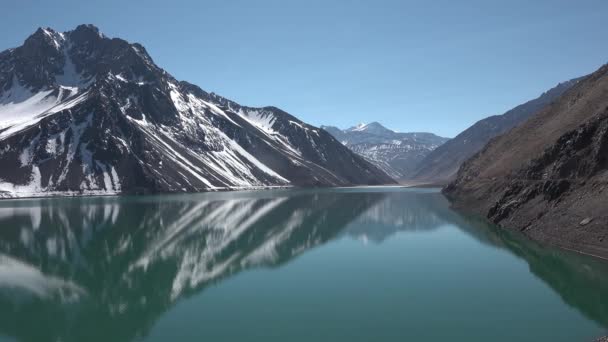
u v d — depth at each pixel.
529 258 49.03
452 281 41.34
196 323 31.91
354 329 29.94
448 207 114.31
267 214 100.69
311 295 38.00
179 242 65.12
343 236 69.25
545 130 89.06
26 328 31.98
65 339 30.02
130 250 59.47
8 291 41.22
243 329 30.50
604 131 54.62
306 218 93.19
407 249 57.56
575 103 85.81
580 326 29.58
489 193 91.38
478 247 56.69
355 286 40.44
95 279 45.19
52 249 60.38
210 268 49.09
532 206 62.66
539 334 28.33
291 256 54.78
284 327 30.64
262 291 39.56
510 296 36.31
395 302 35.50
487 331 29.02
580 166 57.25
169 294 39.41
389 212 103.88
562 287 38.59
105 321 33.09
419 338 28.14
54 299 38.75
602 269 41.53
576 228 49.09
